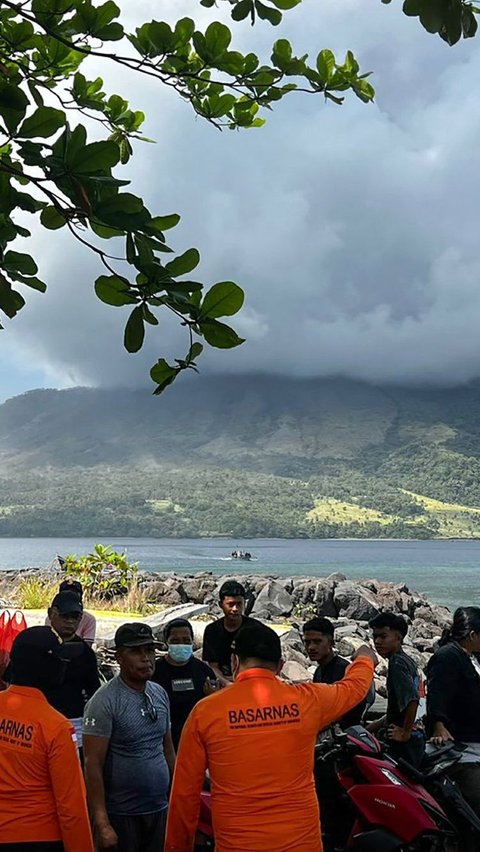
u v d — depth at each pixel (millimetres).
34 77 3053
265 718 3621
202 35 3080
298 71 3338
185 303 2377
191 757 3658
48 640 3867
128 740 4734
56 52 3191
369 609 26219
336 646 19281
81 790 3783
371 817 4508
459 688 5352
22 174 2318
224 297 2381
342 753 4746
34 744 3723
